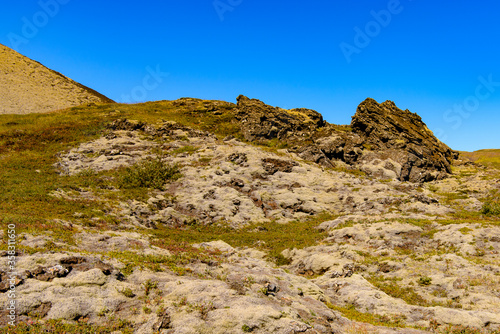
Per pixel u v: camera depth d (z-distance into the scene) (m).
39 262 16.16
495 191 53.25
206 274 19.23
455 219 34.06
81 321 13.28
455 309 18.17
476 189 56.28
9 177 41.44
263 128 74.88
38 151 55.69
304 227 38.41
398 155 65.62
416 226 31.75
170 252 22.06
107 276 16.16
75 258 16.91
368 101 78.25
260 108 80.06
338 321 16.67
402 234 30.69
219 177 48.84
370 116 76.12
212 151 58.56
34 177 43.12
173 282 16.86
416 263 25.77
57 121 71.75
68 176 46.72
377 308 19.44
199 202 42.66
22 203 31.80
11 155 52.44
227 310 14.15
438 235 29.50
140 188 45.06
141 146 60.03
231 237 35.28
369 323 17.09
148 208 38.91
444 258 25.44
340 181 53.03
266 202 45.50
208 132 69.94
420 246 28.72
